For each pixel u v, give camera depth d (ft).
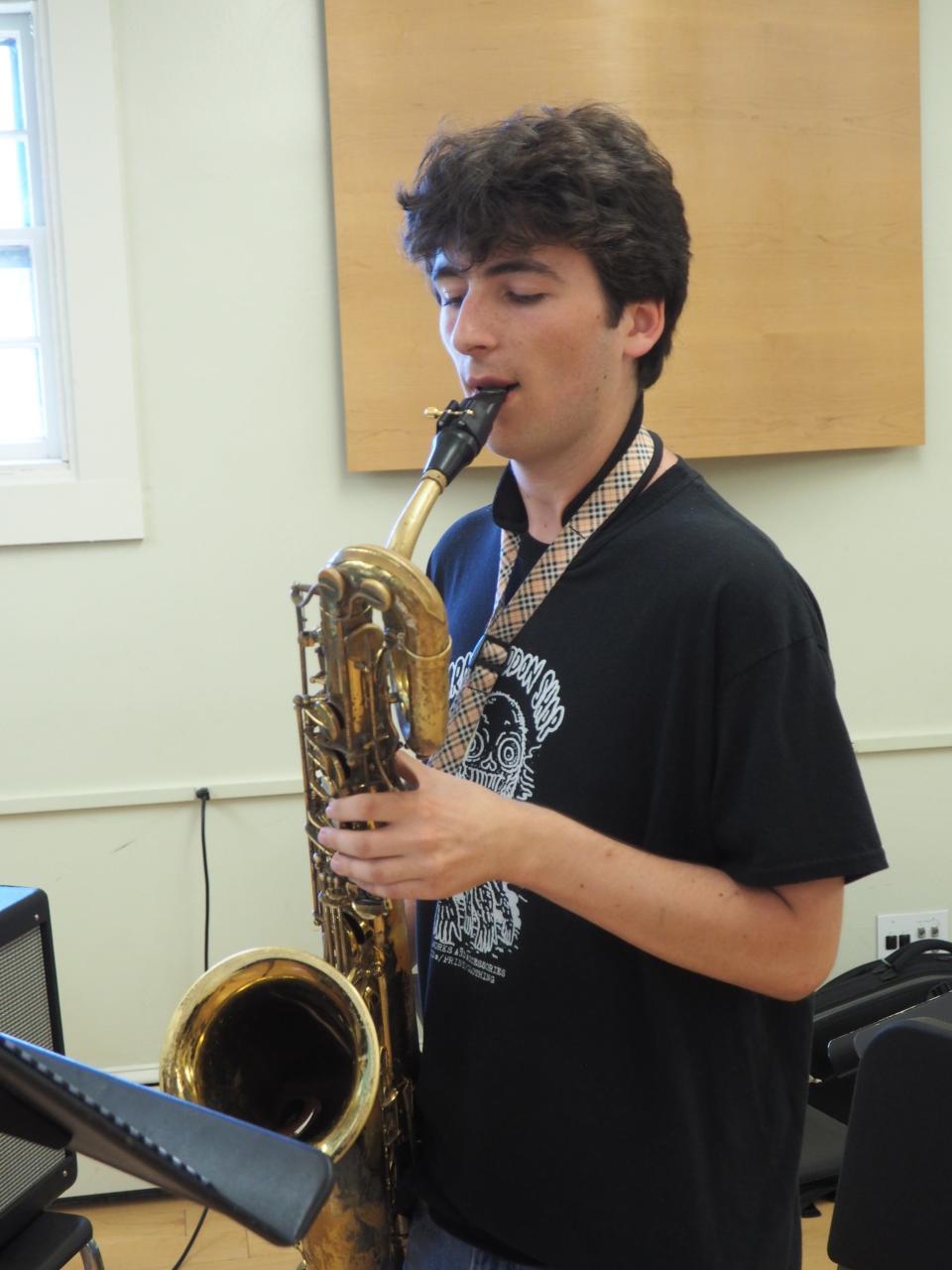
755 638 3.28
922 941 8.54
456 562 4.40
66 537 8.25
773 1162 3.61
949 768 9.13
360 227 8.11
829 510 8.89
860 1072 3.49
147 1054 8.66
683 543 3.46
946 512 8.98
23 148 8.45
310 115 8.19
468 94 8.05
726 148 8.27
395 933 4.12
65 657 8.41
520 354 3.46
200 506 8.41
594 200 3.35
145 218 8.16
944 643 9.06
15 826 8.46
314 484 8.46
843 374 8.57
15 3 8.03
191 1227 8.19
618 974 3.51
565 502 3.73
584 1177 3.51
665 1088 3.47
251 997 3.84
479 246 3.38
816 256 8.45
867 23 8.29
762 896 3.32
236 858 8.61
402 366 8.21
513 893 3.59
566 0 8.02
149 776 8.54
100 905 8.56
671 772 3.41
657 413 8.43
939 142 8.64
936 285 8.77
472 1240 3.69
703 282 8.36
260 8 8.07
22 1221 5.04
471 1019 3.70
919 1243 3.35
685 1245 3.45
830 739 3.28
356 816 3.20
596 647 3.51
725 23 8.16
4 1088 2.36
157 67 8.07
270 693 8.56
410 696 3.46
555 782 3.53
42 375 8.53
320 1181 2.16
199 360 8.30
